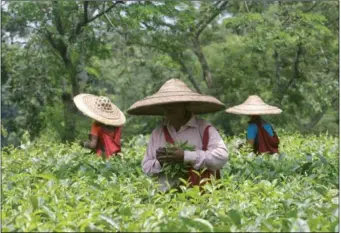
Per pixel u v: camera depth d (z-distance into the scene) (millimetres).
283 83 28422
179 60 27609
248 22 24234
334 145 13648
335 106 31547
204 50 31719
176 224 5070
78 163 9547
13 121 22547
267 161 9703
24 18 22125
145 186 6809
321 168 9055
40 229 5047
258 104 14484
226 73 29281
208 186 6371
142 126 28906
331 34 25266
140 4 22375
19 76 22281
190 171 7098
